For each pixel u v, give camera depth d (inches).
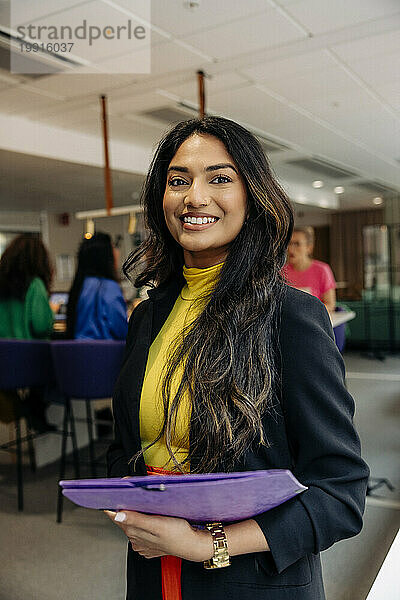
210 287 39.3
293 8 135.6
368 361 328.5
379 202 530.0
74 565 107.7
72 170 276.1
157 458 37.7
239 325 35.3
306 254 183.5
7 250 153.9
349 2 133.2
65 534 120.8
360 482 33.8
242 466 34.3
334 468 33.3
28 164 259.6
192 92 198.8
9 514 130.8
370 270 427.2
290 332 34.6
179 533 31.2
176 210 38.1
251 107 220.4
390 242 374.0
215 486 28.1
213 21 141.2
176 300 41.8
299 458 34.1
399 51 164.6
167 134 42.1
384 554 108.1
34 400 154.3
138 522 30.8
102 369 124.6
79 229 474.3
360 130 261.3
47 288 159.0
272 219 37.2
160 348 39.9
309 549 32.2
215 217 37.0
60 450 166.6
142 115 227.1
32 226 445.1
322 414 33.7
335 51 163.5
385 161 335.6
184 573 35.4
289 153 306.8
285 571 34.6
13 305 153.9
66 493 29.5
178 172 37.9
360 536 116.1
